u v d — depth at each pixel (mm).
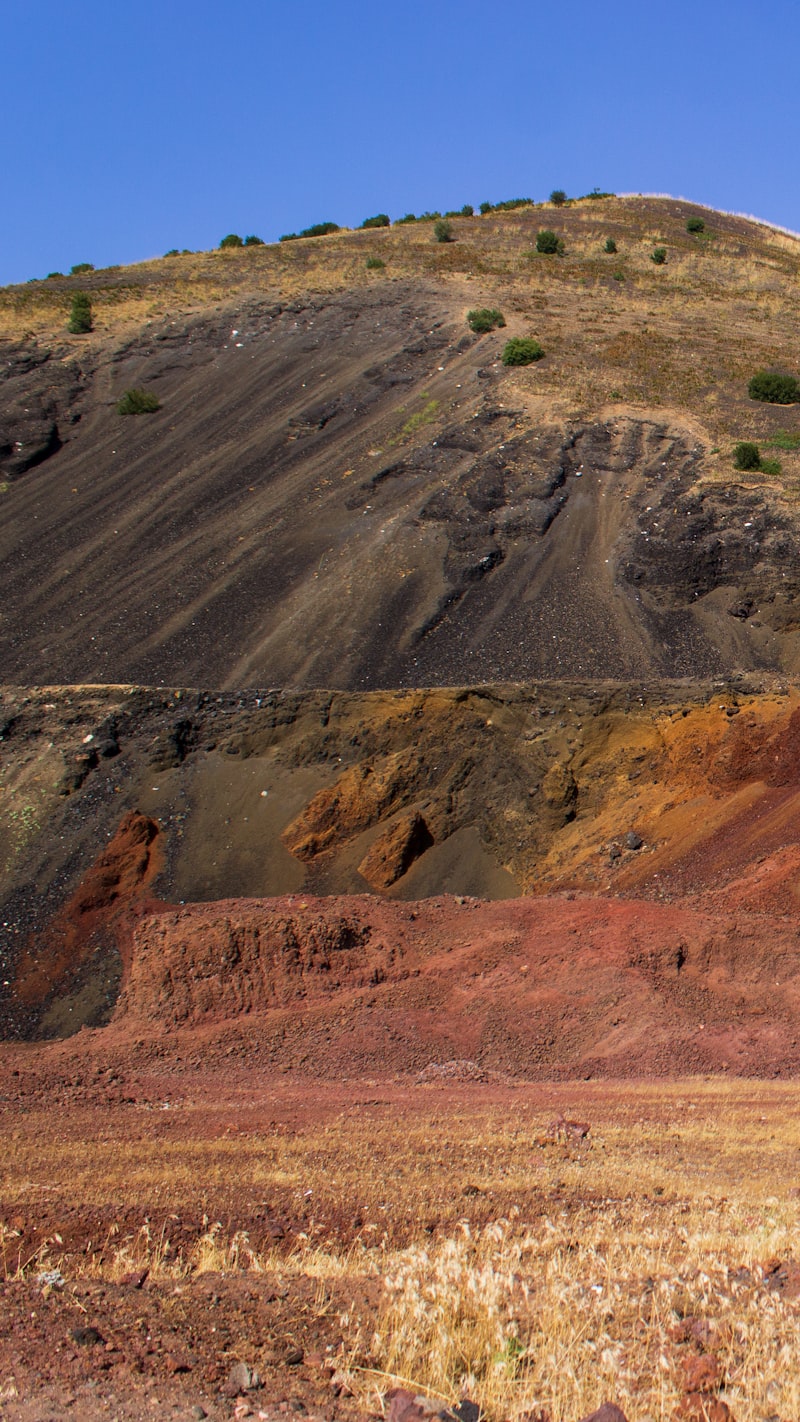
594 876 20766
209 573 35781
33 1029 19594
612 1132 10461
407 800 23672
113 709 26688
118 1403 4137
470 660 29203
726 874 18797
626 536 33062
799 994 14852
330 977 16609
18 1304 5145
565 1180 8680
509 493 36000
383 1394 4395
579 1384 4496
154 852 23516
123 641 32844
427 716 24719
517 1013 15070
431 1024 15195
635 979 14977
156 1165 9156
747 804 20484
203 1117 11336
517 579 32500
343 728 25281
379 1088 13180
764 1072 13508
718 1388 4559
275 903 18703
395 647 30266
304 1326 5113
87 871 22984
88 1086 13312
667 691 24016
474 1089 12992
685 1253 6562
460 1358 4766
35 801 24828
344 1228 7258
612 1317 5340
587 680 27203
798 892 16969
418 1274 5609
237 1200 7941
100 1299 5340
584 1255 6328
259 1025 15547
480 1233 6992
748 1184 8586
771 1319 5160
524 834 22625
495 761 23781
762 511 32344
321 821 23453
